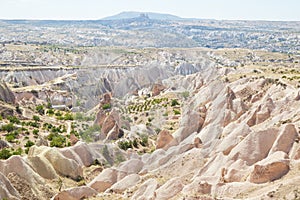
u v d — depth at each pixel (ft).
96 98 306.35
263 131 132.87
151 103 294.25
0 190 119.65
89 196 132.16
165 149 176.14
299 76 262.06
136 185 136.15
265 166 105.81
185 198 103.19
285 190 93.56
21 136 247.09
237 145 134.72
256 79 266.77
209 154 148.97
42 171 152.15
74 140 216.54
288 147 126.00
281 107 194.80
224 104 215.31
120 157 180.14
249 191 102.53
